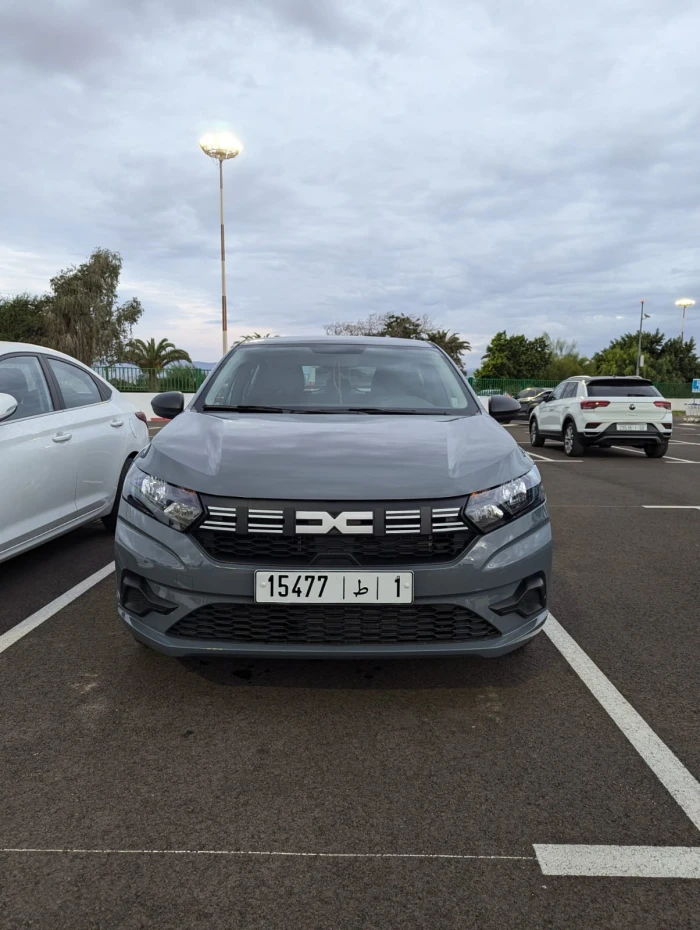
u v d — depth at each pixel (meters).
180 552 2.34
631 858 1.72
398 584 2.27
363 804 1.94
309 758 2.17
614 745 2.28
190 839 1.78
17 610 3.52
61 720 2.39
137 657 2.93
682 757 2.21
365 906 1.56
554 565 4.61
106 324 41.50
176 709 2.48
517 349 63.84
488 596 2.35
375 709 2.50
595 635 3.29
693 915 1.54
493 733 2.34
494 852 1.74
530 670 2.86
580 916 1.54
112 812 1.89
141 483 2.54
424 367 3.74
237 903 1.56
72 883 1.62
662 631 3.35
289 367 3.67
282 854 1.73
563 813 1.91
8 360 3.89
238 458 2.50
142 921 1.51
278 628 2.32
